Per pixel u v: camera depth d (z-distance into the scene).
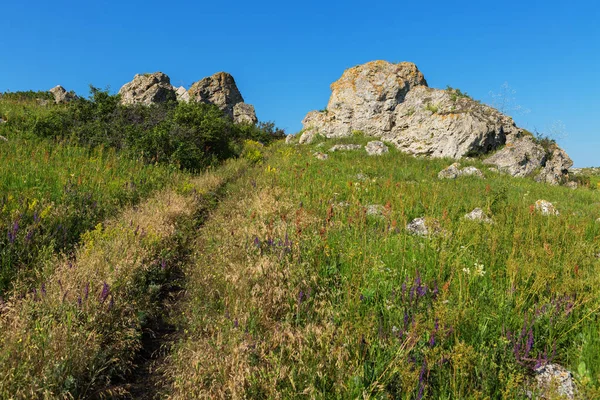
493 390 3.13
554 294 4.60
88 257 5.50
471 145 23.08
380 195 10.80
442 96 26.23
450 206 9.69
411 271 5.23
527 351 3.46
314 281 4.90
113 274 5.02
